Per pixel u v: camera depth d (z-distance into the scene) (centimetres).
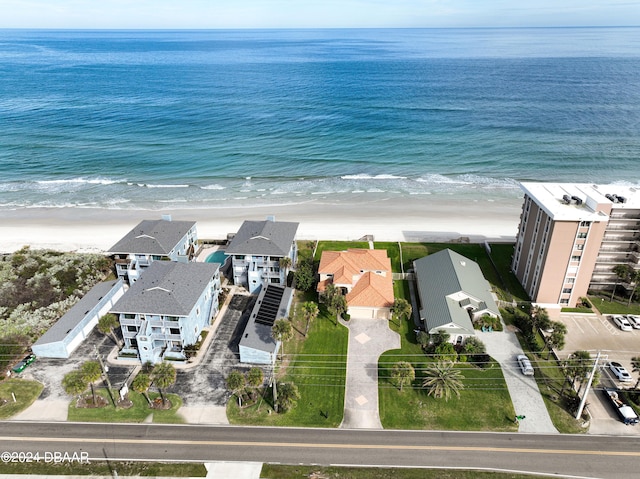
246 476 4219
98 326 6169
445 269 6931
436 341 5803
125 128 16050
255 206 10500
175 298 5525
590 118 16950
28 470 4266
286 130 15788
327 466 4322
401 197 10956
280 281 6938
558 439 4638
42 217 9975
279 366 5581
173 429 4712
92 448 4506
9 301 6712
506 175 12188
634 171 12356
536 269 6625
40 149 13962
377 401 5094
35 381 5328
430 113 17750
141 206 10525
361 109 18412
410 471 4278
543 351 5797
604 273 6888
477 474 4256
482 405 5041
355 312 6488
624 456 4450
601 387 5262
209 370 5497
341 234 9075
